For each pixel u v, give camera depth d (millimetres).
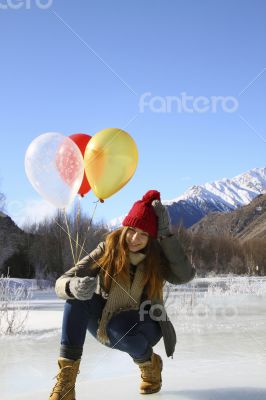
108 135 4449
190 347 5332
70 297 2729
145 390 3020
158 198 2926
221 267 50750
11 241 31750
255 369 3809
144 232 2846
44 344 5621
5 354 4953
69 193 4008
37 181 3973
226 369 3828
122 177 4445
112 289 2867
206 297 12922
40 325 7348
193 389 3111
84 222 29828
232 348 5238
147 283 2918
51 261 30281
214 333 6477
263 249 56438
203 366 4148
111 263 2869
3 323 7223
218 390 3070
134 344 2842
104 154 4387
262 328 6953
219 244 52094
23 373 4016
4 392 3361
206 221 112188
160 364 3068
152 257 2906
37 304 11773
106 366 4426
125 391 3086
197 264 45781
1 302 7695
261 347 5297
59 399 2670
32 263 31109
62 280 2783
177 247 2910
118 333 2830
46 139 4070
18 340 5945
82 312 2783
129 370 4223
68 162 3992
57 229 30328
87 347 5559
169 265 2979
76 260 3795
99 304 2918
